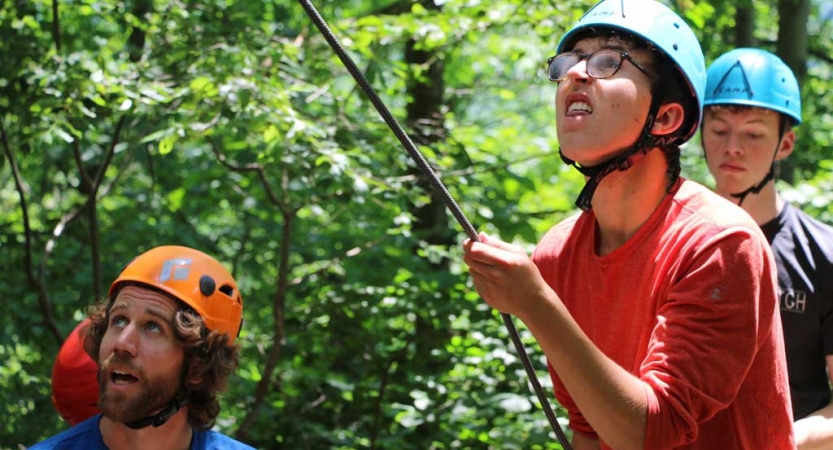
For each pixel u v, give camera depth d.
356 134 5.74
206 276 2.54
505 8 5.60
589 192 2.24
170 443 2.49
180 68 5.31
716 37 8.26
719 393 2.08
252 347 6.37
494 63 8.43
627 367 2.32
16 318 6.06
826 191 6.36
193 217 7.04
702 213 2.20
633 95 2.20
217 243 6.97
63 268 6.45
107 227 6.80
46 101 4.91
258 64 5.25
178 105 5.26
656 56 2.23
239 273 6.83
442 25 5.70
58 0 5.76
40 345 6.21
